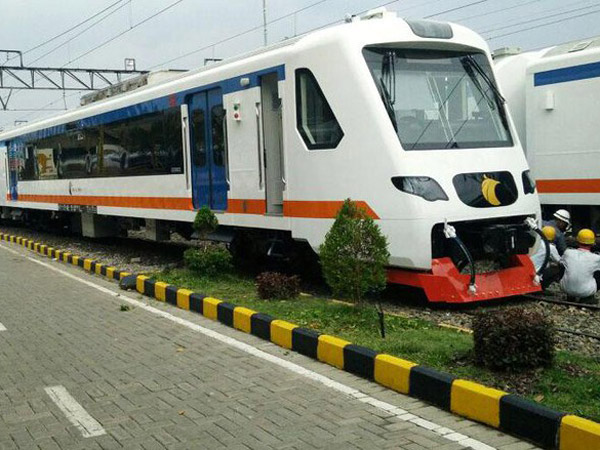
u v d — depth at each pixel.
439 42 8.88
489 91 9.20
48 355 6.93
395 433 4.57
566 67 12.12
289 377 5.88
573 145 12.09
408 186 7.94
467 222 8.27
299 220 9.27
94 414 5.19
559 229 10.30
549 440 4.20
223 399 5.39
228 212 10.80
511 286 8.36
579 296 8.43
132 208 14.20
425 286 8.04
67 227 20.48
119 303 9.64
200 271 10.16
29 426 5.00
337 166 8.62
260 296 8.48
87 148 16.52
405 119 8.33
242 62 10.32
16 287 11.52
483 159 8.53
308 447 4.40
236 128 10.45
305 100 9.11
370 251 7.06
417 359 5.64
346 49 8.49
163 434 4.73
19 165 22.08
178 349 6.94
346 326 6.84
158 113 12.86
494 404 4.57
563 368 5.25
